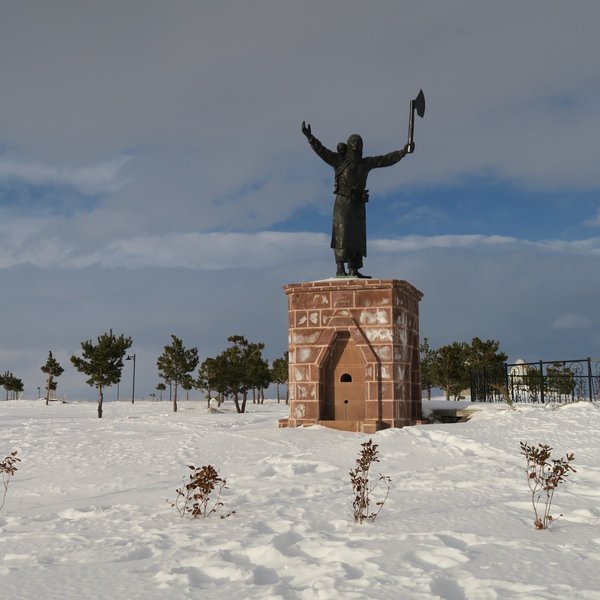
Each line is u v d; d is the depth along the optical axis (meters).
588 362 20.64
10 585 5.57
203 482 8.52
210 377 46.31
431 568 5.61
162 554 6.42
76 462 14.58
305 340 19.42
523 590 4.86
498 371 25.86
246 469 12.68
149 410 47.78
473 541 6.50
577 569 5.39
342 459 13.49
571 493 9.20
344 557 6.02
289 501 9.23
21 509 10.12
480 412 20.28
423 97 20.48
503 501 8.62
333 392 19.41
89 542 7.15
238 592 5.09
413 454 13.46
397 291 19.11
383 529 7.12
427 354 42.19
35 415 40.47
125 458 14.89
